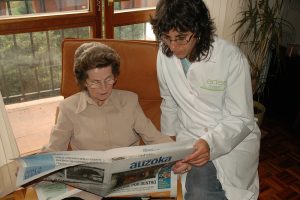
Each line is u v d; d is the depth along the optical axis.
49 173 0.86
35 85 2.79
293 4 2.51
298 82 2.35
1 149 1.62
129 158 0.87
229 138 1.13
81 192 1.00
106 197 1.00
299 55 2.40
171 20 0.95
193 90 1.22
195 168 1.21
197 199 1.12
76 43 1.28
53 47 2.65
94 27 2.18
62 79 1.32
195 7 0.95
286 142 2.32
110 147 1.24
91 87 1.10
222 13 2.13
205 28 1.02
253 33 2.25
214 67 1.14
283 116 2.57
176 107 1.35
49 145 1.16
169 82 1.26
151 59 1.28
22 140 2.27
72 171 0.89
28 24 1.92
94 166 0.87
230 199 1.16
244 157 1.23
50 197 0.97
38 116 2.59
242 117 1.17
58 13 2.04
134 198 0.99
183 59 1.19
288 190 1.85
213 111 1.23
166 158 0.92
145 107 1.39
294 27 2.57
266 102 2.65
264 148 2.24
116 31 2.49
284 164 2.08
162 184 1.02
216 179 1.19
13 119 2.52
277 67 2.44
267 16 2.10
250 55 2.32
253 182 1.31
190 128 1.27
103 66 1.05
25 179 0.84
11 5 2.12
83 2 2.15
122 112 1.22
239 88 1.15
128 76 1.30
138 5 2.36
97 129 1.20
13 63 2.57
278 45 2.22
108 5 2.13
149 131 1.25
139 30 2.61
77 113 1.18
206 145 1.09
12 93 2.72
